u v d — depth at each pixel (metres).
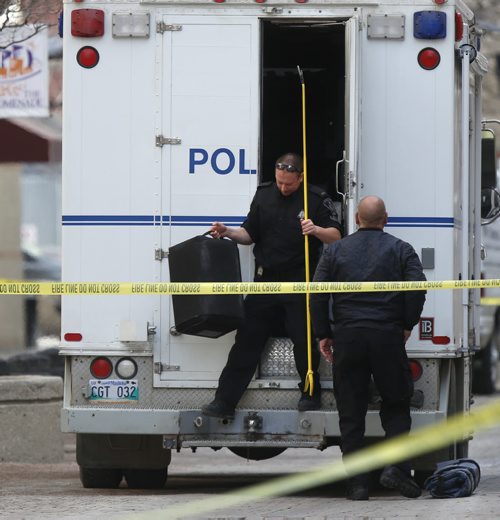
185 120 37.12
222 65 37.03
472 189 42.59
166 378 36.94
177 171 37.12
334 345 35.00
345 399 34.97
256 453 41.50
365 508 33.38
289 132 46.47
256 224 36.78
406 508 33.19
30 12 50.97
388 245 35.22
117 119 37.19
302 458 53.41
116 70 37.19
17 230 110.25
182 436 36.38
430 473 37.78
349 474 35.59
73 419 36.50
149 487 40.84
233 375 36.25
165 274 37.12
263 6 36.91
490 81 112.69
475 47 41.56
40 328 107.44
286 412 36.16
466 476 35.62
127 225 37.12
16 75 59.81
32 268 117.56
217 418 36.25
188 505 34.94
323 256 35.56
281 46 45.44
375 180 37.16
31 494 38.50
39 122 71.69
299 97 46.31
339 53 45.75
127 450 38.59
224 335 36.94
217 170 37.09
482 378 81.00
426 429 36.31
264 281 36.88
